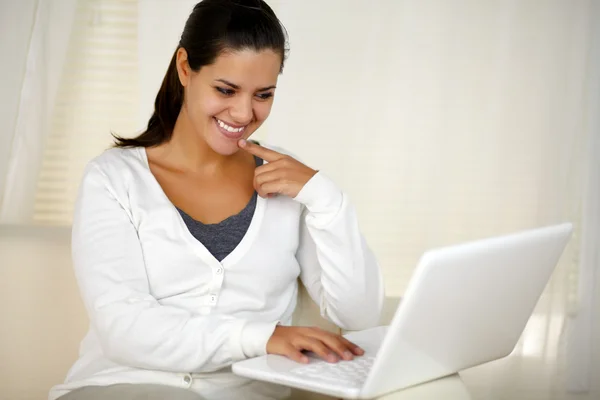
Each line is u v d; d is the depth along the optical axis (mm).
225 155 1837
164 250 1719
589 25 3209
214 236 1772
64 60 2924
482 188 3258
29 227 1988
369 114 3172
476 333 1427
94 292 1637
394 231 3248
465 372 3131
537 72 3236
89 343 1789
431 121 3213
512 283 1394
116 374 1678
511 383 3164
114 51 3109
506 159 3248
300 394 1937
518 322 1527
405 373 1352
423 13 3166
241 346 1578
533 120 3246
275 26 1680
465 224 3264
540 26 3223
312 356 1561
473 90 3223
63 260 1924
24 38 2863
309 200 1755
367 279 1814
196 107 1704
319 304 1911
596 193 3207
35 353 1909
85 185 1736
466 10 3191
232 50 1631
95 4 3076
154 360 1592
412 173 3223
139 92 2957
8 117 2869
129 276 1664
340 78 3137
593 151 3213
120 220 1707
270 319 1819
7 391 1899
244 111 1670
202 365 1589
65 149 3094
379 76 3164
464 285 1279
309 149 3152
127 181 1749
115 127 3133
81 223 1699
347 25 3121
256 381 1769
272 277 1811
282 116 3115
